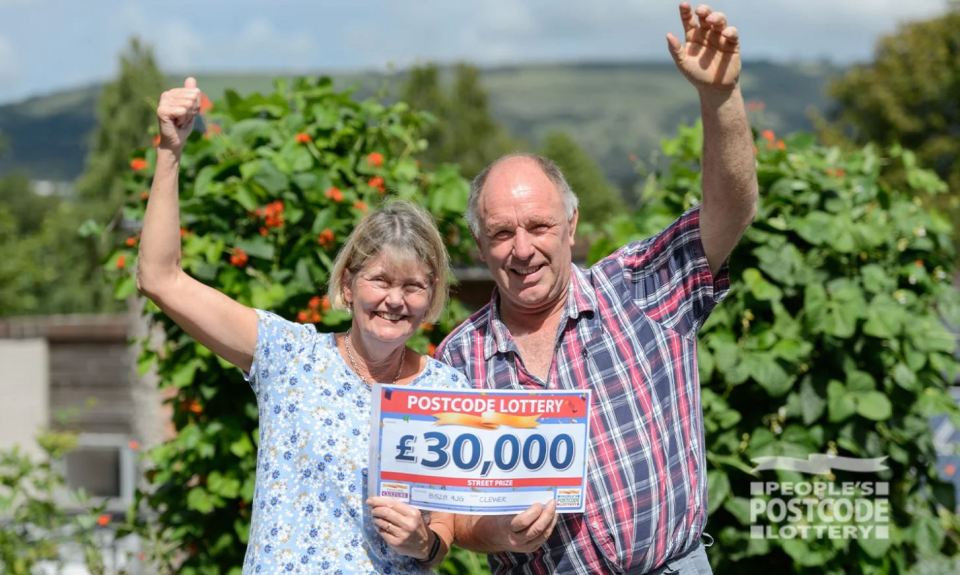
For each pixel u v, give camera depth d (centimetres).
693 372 323
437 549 300
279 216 464
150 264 290
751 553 457
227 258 471
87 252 3416
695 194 504
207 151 476
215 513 474
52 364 1392
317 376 299
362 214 476
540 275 312
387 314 293
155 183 293
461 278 671
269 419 298
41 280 3020
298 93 517
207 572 471
